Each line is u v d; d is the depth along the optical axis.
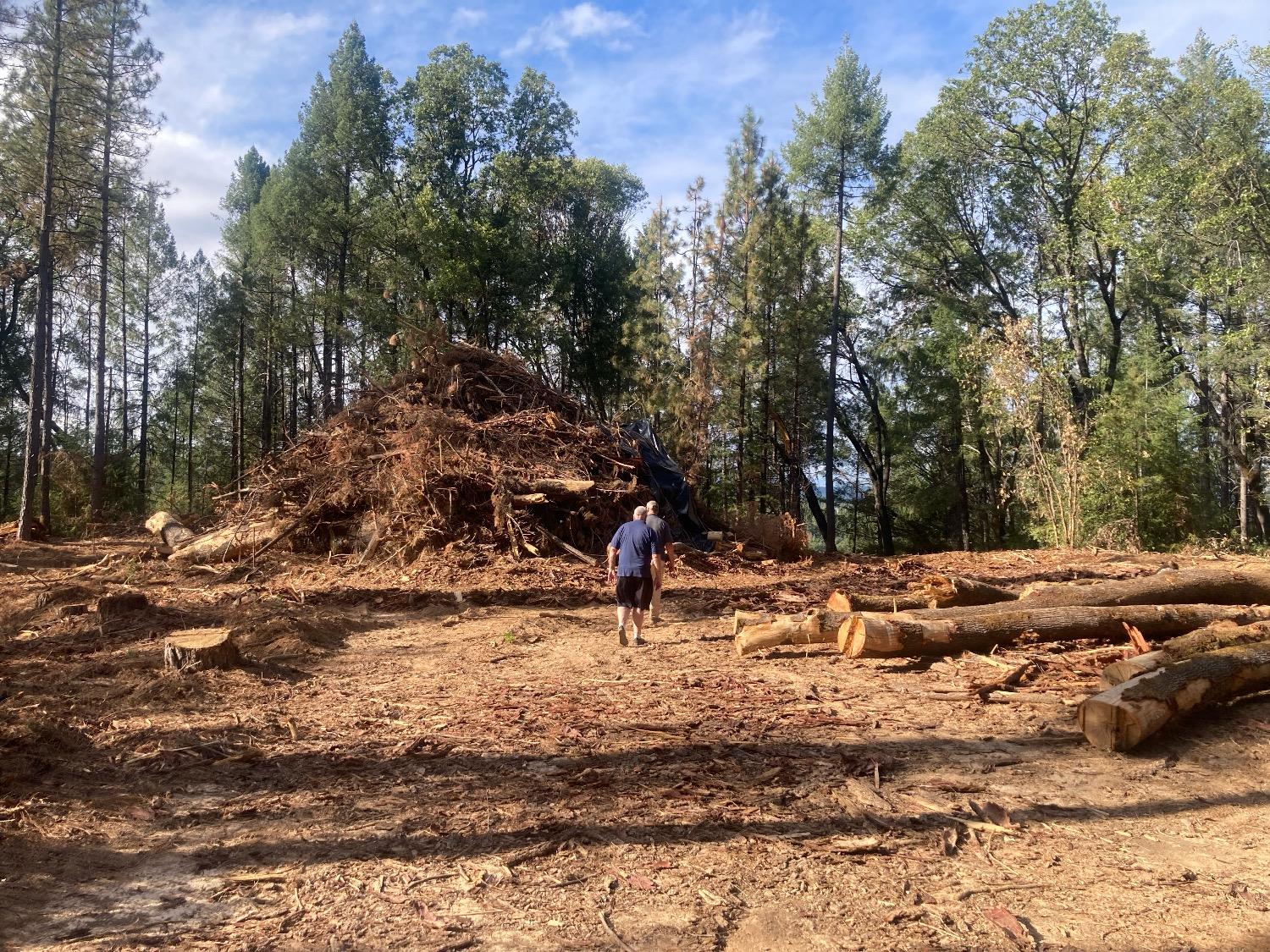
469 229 31.72
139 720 6.07
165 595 11.86
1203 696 5.61
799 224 28.48
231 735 5.73
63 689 6.93
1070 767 5.02
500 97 36.00
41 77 22.39
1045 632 7.64
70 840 4.12
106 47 24.41
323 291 32.78
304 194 33.81
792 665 7.67
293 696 6.80
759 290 28.19
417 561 13.70
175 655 7.38
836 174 28.70
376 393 17.58
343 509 15.31
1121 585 8.65
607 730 5.73
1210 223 21.53
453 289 30.42
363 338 31.20
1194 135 22.52
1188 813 4.38
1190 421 25.97
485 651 8.59
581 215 39.41
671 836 4.07
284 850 4.01
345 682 7.32
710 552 16.36
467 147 36.00
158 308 43.06
